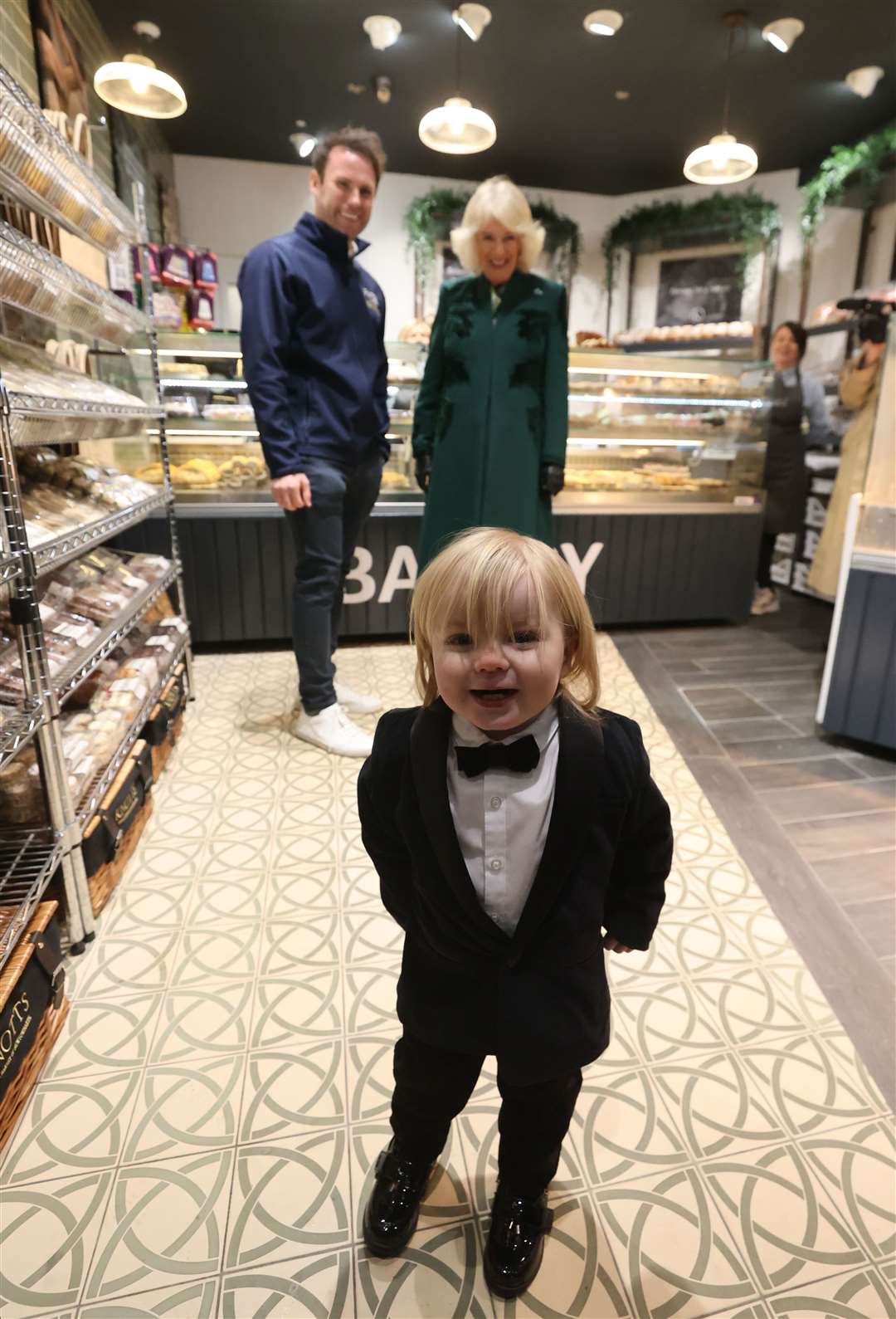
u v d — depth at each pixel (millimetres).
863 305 4086
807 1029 1518
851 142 5316
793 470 4688
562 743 837
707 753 2775
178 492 3533
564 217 6129
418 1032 979
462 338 2652
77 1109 1300
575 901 877
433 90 4660
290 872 1985
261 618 3754
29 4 2887
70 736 1885
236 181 5863
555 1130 1017
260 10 3830
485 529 826
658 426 4172
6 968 1292
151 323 2725
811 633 4379
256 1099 1326
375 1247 1077
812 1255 1101
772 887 1991
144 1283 1043
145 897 1871
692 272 6164
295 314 2406
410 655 3752
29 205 1781
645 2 3744
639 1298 1041
